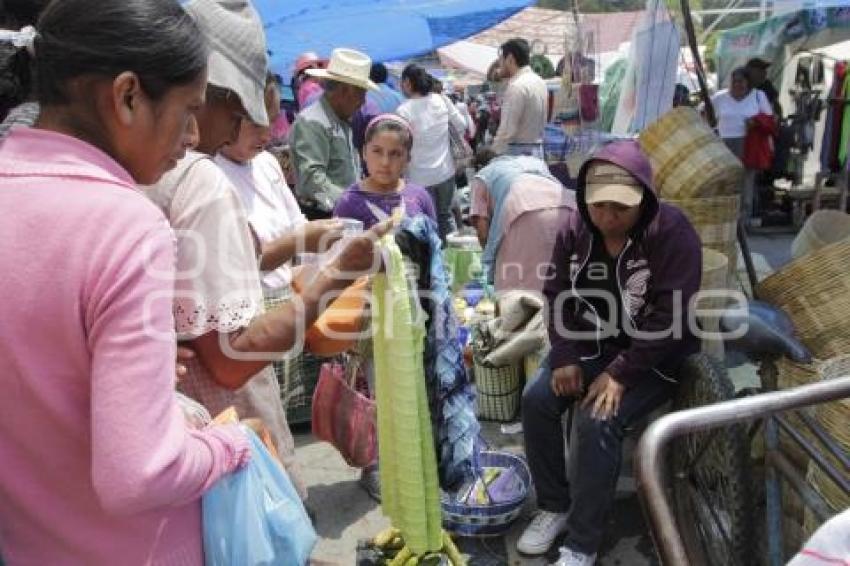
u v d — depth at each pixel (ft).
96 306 3.07
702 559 6.23
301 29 27.27
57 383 3.20
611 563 8.96
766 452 6.55
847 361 8.12
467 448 7.29
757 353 9.37
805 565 2.85
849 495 5.31
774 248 23.07
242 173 7.64
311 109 14.05
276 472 4.43
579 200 8.73
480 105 47.60
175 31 3.34
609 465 8.34
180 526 3.89
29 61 4.14
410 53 28.76
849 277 8.65
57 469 3.40
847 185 25.48
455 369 7.20
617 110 17.63
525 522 9.81
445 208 22.33
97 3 3.23
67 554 3.58
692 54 14.65
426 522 7.04
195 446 3.45
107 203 3.18
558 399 8.96
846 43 27.61
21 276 3.09
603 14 19.02
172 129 3.54
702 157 12.33
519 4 25.53
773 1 16.75
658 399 8.65
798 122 28.27
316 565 7.16
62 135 3.34
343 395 8.43
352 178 14.55
